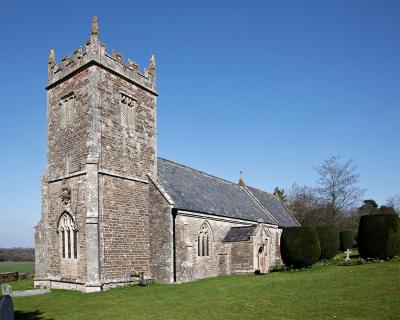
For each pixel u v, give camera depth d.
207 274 29.97
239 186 48.47
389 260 26.09
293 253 27.25
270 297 17.31
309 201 82.25
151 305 17.08
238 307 15.59
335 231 33.88
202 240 30.09
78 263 22.92
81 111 24.12
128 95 26.20
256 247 31.28
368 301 14.80
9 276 34.25
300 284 20.23
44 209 25.73
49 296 20.92
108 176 23.62
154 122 28.59
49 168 26.14
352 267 24.75
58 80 26.02
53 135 26.20
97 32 24.16
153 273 25.59
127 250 24.25
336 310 13.77
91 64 23.75
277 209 52.34
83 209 23.08
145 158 27.19
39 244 25.84
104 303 18.11
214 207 33.03
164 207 25.92
